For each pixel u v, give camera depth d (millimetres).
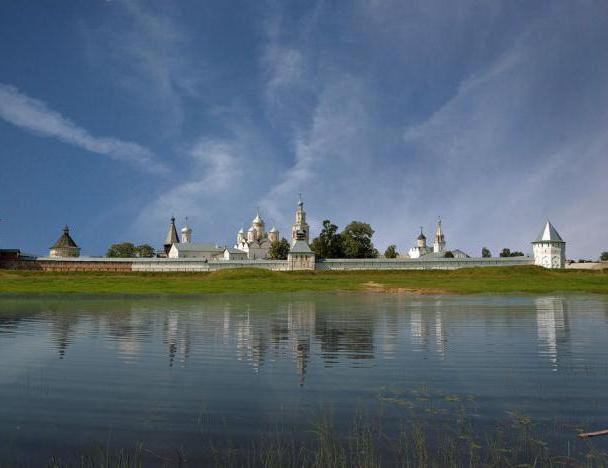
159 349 21844
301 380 16484
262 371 17828
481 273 97875
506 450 10867
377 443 11289
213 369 18062
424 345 22844
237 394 14977
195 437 11703
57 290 64125
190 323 30719
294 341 23953
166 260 112375
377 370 17938
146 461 10438
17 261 106938
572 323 30500
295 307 42969
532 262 118188
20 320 32594
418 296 58344
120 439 11594
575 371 17656
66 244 141875
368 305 45031
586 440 11383
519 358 19891
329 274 100125
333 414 13195
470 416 13000
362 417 12961
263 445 11234
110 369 18094
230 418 12953
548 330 27500
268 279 88000
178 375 17141
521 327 28734
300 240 116938
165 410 13508
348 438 11586
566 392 15070
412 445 11148
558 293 61000
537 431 11930
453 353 20906
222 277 90500
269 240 185875
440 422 12555
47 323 30781
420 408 13633
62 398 14586
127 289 66875
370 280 87750
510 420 12688
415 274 100500
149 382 16234
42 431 12094
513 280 83875
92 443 11367
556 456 10547
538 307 42000
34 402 14195
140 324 30453
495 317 34000
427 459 10422
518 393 15016
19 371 17672
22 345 22734
